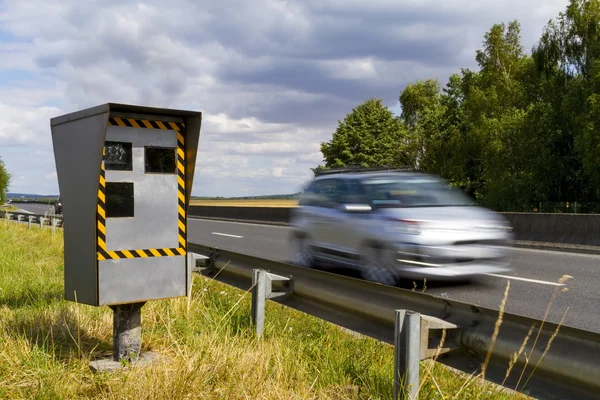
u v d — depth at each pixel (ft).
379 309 14.24
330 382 14.39
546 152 164.96
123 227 15.21
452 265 28.02
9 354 14.71
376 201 31.32
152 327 18.51
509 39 199.52
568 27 167.84
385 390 13.46
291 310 23.90
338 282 15.96
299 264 37.76
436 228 27.99
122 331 15.37
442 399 12.55
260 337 17.66
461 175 195.00
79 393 12.93
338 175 35.04
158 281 15.70
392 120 286.25
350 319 15.65
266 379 13.91
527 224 55.72
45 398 12.31
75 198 15.61
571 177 166.81
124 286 15.19
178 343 16.57
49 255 41.57
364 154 276.21
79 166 15.39
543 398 10.53
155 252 15.67
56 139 16.31
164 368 13.73
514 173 173.37
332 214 33.86
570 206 161.48
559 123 166.81
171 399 12.23
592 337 9.68
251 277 20.76
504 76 191.62
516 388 10.93
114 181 15.08
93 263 14.98
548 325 10.36
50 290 24.93
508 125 171.42
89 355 15.72
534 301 27.22
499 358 11.39
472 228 28.76
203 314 19.75
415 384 12.00
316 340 18.34
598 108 140.67
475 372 11.80
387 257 29.12
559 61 169.68
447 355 12.55
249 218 112.78
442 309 12.80
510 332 11.21
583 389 9.95
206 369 13.74
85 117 15.07
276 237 69.56
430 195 32.09
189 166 16.10
